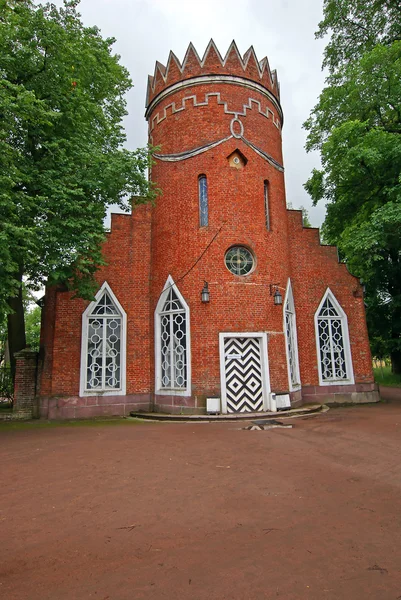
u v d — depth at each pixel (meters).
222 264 14.01
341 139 18.89
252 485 5.94
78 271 13.01
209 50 15.48
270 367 13.69
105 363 14.55
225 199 14.52
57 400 13.75
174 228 14.77
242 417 12.41
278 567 3.58
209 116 15.08
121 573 3.52
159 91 16.17
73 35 13.34
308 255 17.09
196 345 13.45
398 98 18.80
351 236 17.94
